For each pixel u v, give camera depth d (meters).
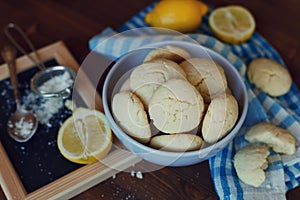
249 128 0.53
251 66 0.58
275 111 0.56
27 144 0.53
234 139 0.53
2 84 0.58
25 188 0.49
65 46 0.61
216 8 0.67
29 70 0.59
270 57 0.61
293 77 0.60
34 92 0.56
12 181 0.49
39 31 0.64
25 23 0.65
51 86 0.57
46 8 0.66
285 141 0.51
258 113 0.55
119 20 0.65
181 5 0.59
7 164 0.51
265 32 0.65
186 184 0.51
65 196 0.49
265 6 0.68
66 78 0.58
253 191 0.49
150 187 0.50
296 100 0.57
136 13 0.66
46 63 0.60
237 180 0.50
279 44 0.63
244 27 0.63
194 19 0.60
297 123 0.54
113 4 0.67
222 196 0.49
